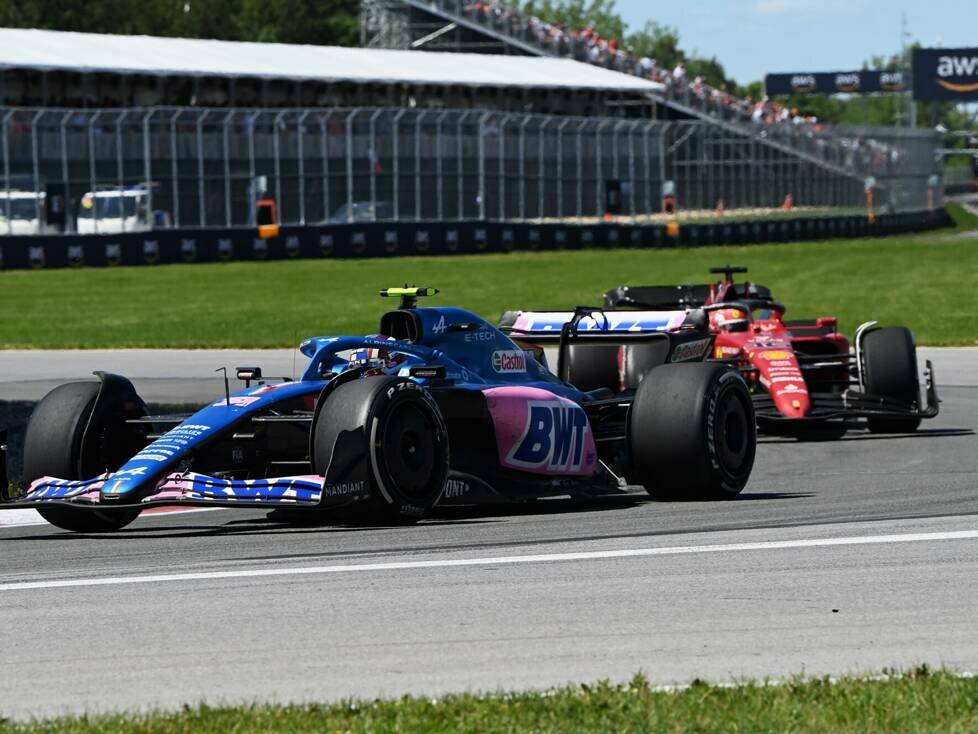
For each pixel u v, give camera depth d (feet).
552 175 577.02
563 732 47.52
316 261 476.13
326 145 513.86
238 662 57.11
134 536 87.86
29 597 68.69
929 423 151.94
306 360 217.77
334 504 82.23
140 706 51.85
